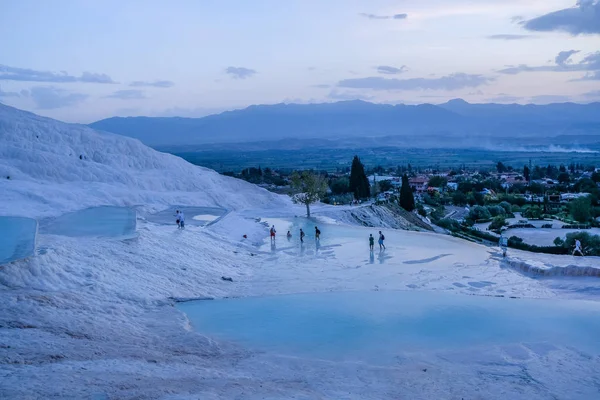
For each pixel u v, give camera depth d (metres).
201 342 15.54
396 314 19.31
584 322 18.16
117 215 35.19
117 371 11.97
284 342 16.17
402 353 15.19
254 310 19.89
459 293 22.58
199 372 12.85
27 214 34.84
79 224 30.64
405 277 25.70
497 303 20.84
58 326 14.86
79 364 12.19
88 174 54.78
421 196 133.75
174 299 20.84
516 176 190.38
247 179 150.62
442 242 36.88
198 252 28.83
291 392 11.84
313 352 15.29
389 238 39.00
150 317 17.92
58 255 20.80
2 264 17.72
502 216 89.81
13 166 51.28
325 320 18.52
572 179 180.88
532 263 27.22
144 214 44.62
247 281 25.20
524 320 18.48
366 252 32.88
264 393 11.57
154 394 10.73
